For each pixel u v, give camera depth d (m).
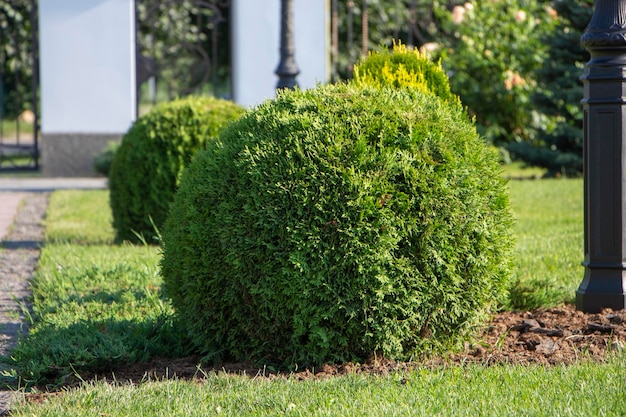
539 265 9.07
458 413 4.54
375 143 5.62
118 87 18.91
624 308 6.82
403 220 5.51
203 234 5.74
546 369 5.39
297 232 5.47
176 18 25.02
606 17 6.72
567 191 15.11
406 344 5.79
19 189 17.48
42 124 18.98
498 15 20.28
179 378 5.70
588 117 6.82
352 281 5.50
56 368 5.79
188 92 24.09
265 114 5.94
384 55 7.21
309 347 5.68
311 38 19.02
